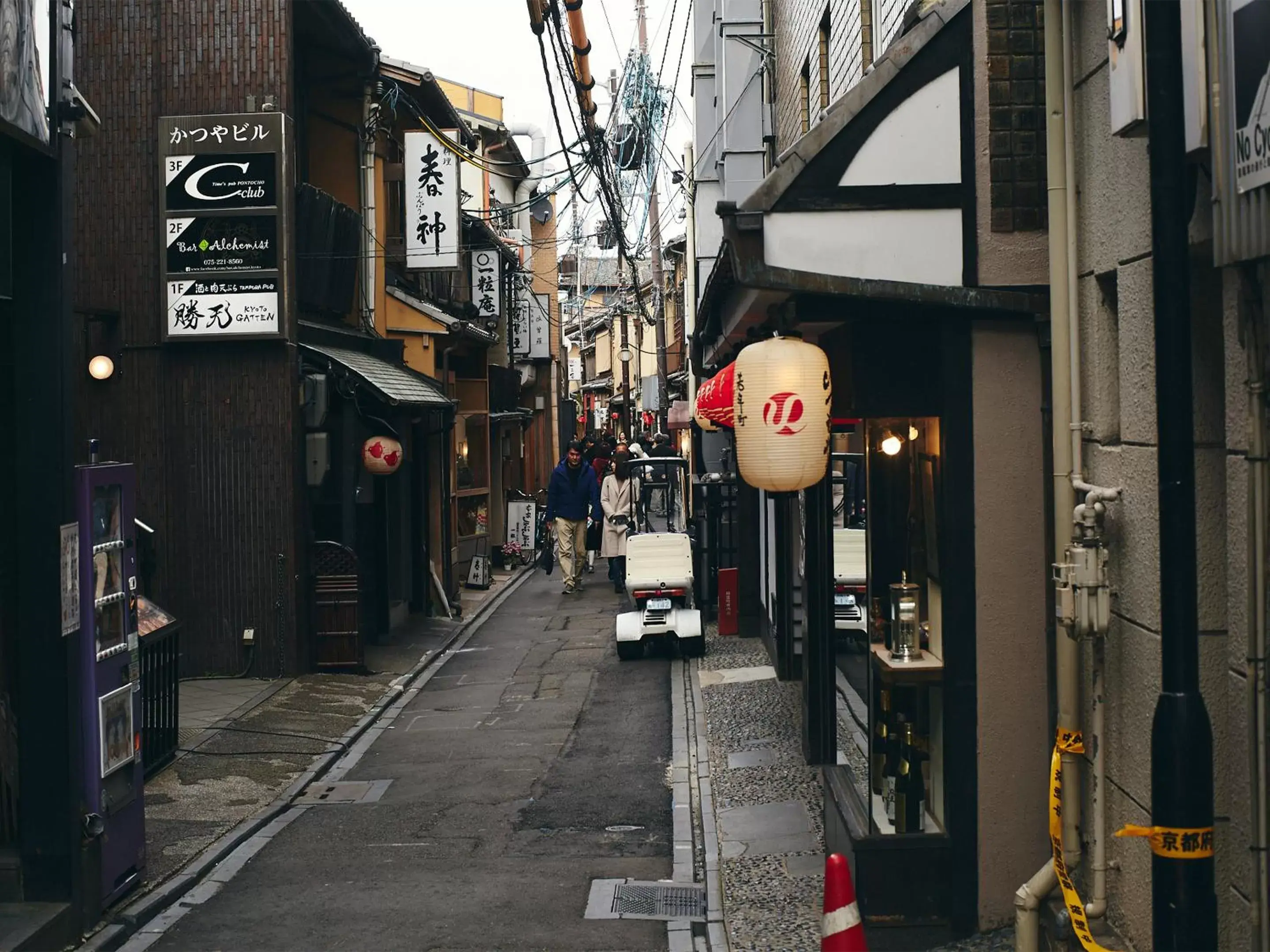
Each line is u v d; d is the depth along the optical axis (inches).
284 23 549.6
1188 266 133.6
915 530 275.4
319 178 701.3
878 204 238.7
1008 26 241.4
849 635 324.8
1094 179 220.1
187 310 547.2
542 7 401.1
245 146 546.6
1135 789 205.0
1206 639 183.0
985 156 241.0
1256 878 163.6
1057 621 227.8
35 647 264.7
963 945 245.3
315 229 600.1
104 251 552.1
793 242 235.8
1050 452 244.8
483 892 298.0
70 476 270.8
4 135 247.9
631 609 765.9
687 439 1258.0
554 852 329.4
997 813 249.0
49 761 263.9
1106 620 208.1
